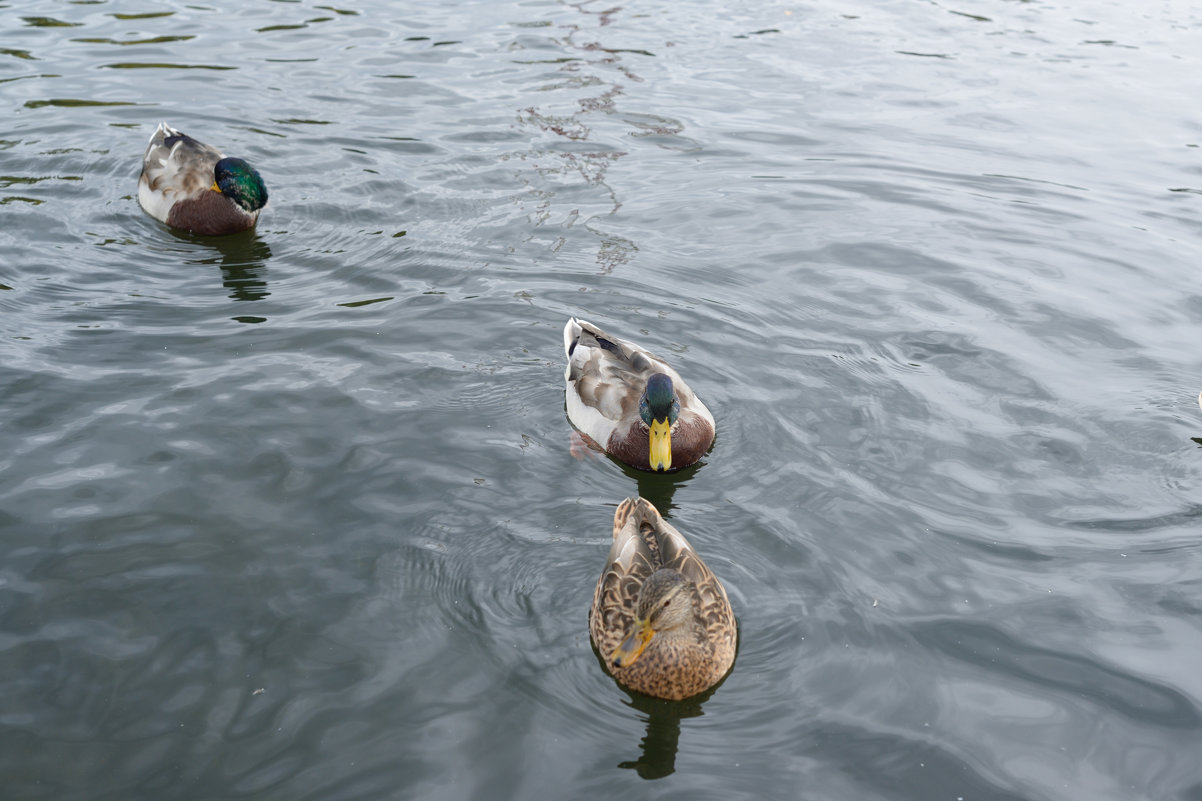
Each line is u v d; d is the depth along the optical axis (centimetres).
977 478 199
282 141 299
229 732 160
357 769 157
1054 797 156
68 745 158
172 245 257
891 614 177
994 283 251
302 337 228
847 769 159
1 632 170
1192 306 244
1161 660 171
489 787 156
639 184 287
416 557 183
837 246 263
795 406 215
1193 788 157
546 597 178
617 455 206
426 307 238
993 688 167
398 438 204
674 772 159
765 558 185
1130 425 210
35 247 252
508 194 280
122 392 210
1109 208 282
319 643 171
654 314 238
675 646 166
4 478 191
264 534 185
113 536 183
